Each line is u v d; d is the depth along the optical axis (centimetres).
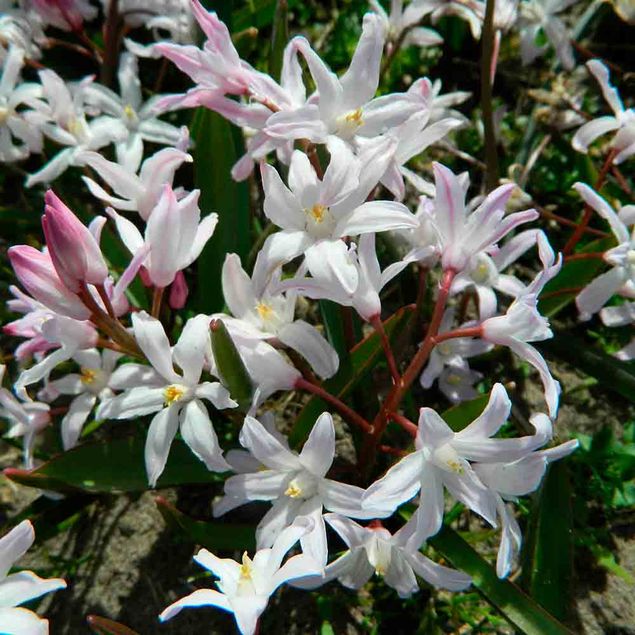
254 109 18
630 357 22
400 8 25
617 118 22
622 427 24
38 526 21
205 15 17
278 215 16
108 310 16
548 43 29
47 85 22
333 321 21
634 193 27
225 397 17
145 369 17
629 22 28
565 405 24
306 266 17
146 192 18
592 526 22
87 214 24
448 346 22
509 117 30
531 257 27
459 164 29
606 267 24
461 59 31
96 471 19
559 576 19
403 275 25
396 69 30
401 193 18
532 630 17
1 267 26
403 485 15
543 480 20
